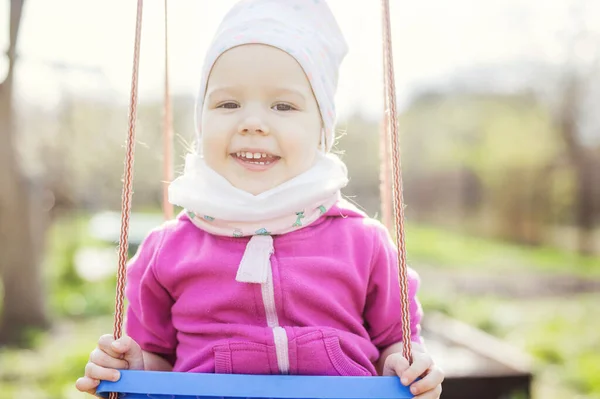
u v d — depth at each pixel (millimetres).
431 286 10102
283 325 1530
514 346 6328
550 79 14000
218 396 1323
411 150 19547
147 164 10867
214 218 1556
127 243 1375
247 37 1542
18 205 6332
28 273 6398
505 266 12594
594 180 14453
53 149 9789
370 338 1688
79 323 6926
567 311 8234
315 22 1688
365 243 1640
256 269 1508
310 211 1594
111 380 1334
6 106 5891
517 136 16203
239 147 1520
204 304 1546
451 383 3441
